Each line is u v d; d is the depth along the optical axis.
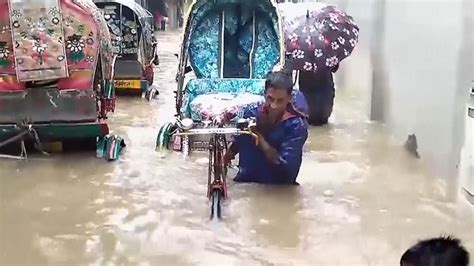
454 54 7.32
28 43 8.02
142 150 8.52
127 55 11.33
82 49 8.11
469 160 6.88
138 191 7.40
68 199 7.23
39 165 8.04
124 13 11.24
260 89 8.20
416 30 8.31
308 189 7.43
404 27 8.73
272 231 6.65
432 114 7.78
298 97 7.48
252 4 8.62
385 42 9.45
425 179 7.68
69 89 8.15
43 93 8.13
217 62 8.66
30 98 8.12
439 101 7.61
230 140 7.55
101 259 6.27
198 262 6.22
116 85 11.34
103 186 7.51
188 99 8.11
